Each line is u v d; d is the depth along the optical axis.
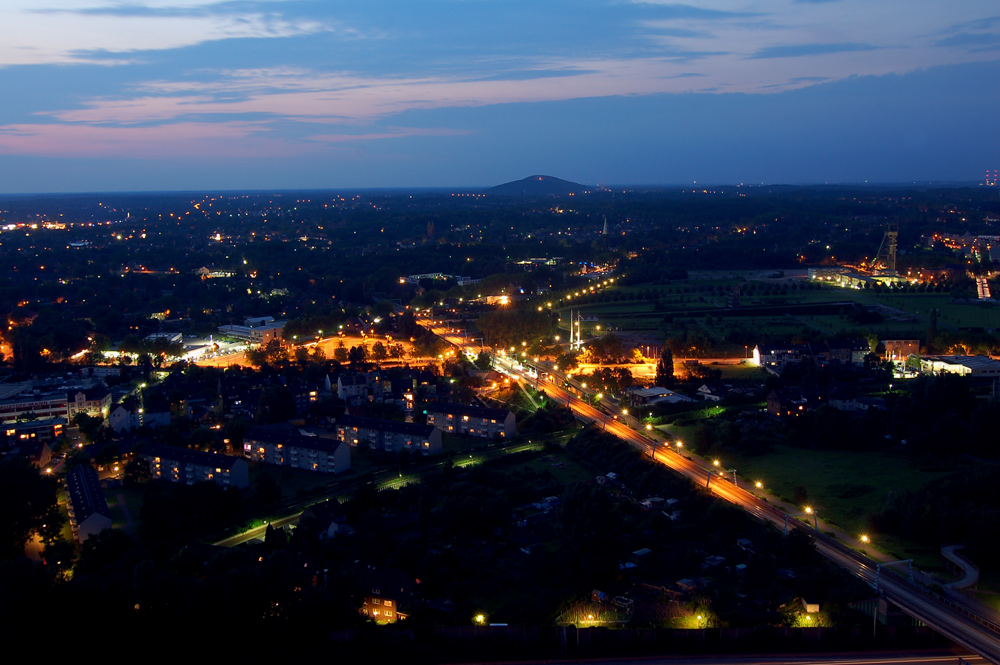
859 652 151.00
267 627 164.12
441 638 161.62
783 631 155.62
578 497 196.25
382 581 173.38
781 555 183.62
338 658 158.62
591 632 159.38
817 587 169.00
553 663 154.12
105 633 162.25
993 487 197.00
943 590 163.50
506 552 197.38
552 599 168.50
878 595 160.75
